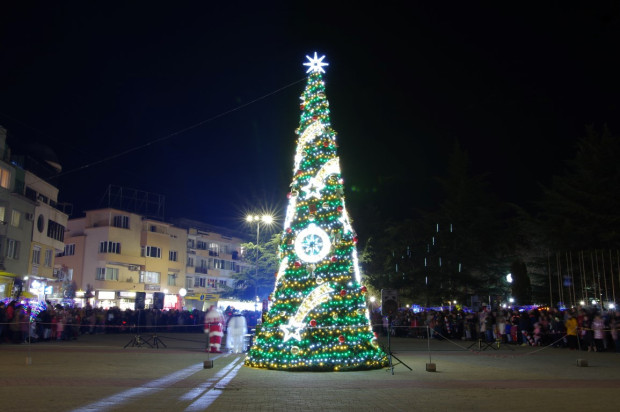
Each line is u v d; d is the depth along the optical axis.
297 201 15.29
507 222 45.81
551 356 19.64
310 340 13.95
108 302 56.19
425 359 18.16
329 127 15.80
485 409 8.65
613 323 21.84
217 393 10.18
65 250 59.50
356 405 8.97
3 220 36.47
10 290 31.91
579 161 37.47
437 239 44.88
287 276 14.74
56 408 8.34
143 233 61.59
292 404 9.03
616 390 10.87
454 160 46.62
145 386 10.98
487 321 26.64
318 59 16.28
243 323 20.78
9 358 16.34
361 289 14.75
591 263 33.28
